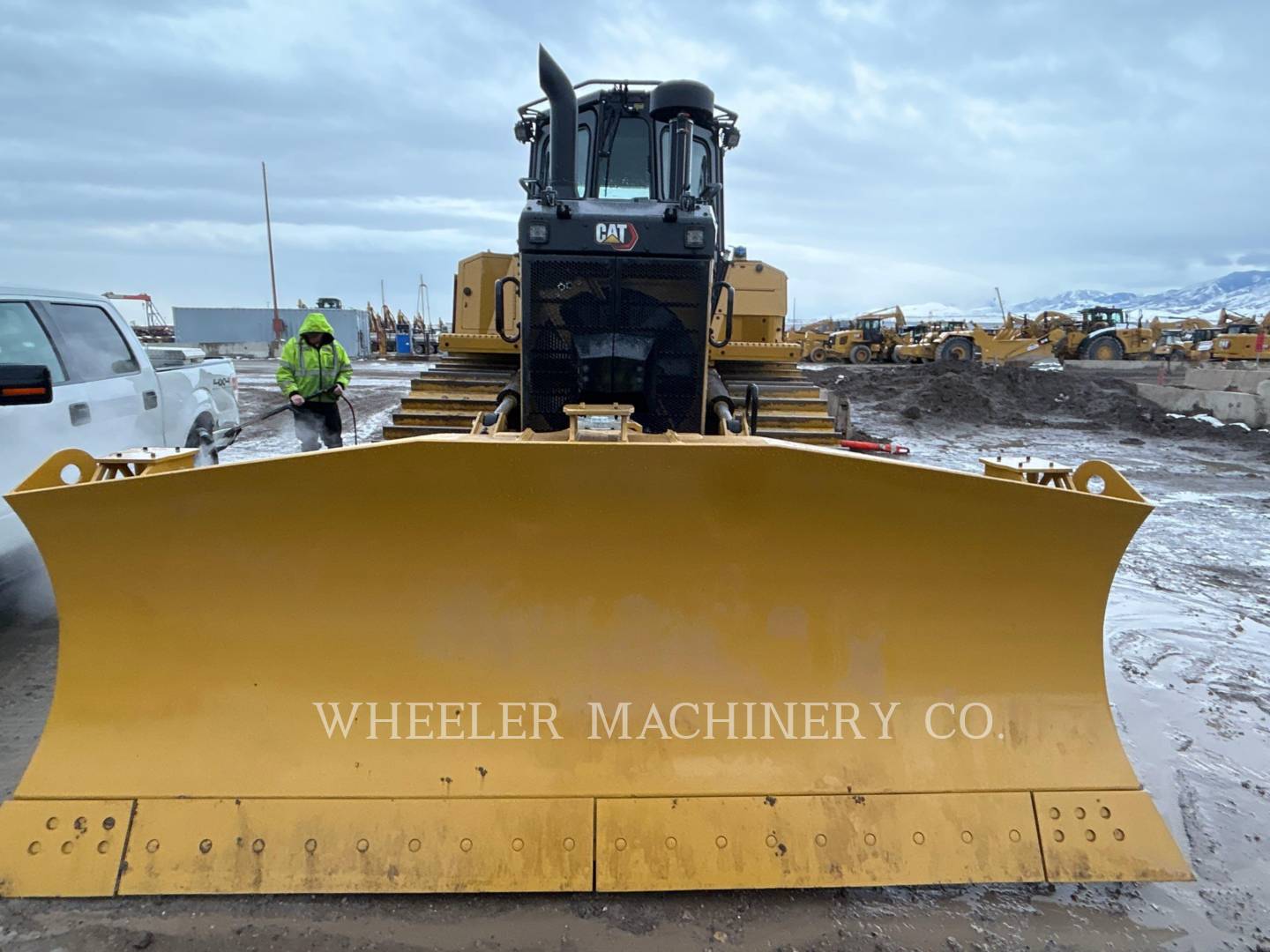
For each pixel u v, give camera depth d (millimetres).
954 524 2400
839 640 2471
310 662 2396
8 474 4047
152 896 2266
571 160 4223
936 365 22312
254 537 2332
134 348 5434
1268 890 2477
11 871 2213
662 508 2352
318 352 6809
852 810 2361
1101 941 2236
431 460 2277
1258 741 3439
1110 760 2465
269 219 32344
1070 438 13461
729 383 5863
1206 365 28922
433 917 2238
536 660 2422
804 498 2357
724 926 2244
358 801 2311
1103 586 2482
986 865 2314
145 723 2369
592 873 2260
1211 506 8164
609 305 3996
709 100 4453
